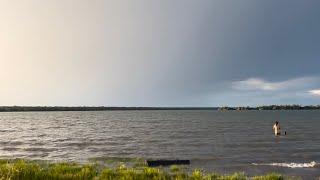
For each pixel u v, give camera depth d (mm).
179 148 47938
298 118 191750
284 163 32156
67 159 36250
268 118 196625
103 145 53312
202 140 61125
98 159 34906
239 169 28766
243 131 86750
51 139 66562
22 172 16609
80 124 138000
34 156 39938
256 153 41219
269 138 64375
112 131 91000
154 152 43094
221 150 44969
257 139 62250
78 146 52094
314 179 23969
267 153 41250
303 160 34906
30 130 99062
